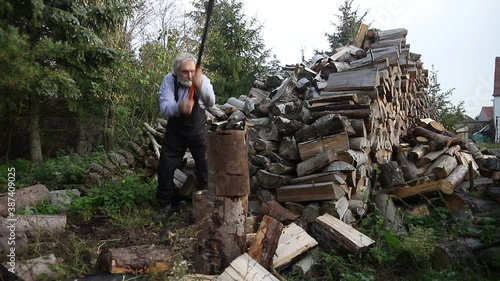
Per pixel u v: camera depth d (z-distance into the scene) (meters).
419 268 3.33
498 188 4.77
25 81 7.23
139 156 6.11
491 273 3.25
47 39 8.36
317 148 4.14
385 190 4.75
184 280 2.65
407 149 5.92
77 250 3.10
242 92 15.52
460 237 3.80
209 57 15.65
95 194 4.84
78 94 9.22
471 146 7.82
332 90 5.02
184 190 4.69
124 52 10.65
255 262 2.82
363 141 4.32
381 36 6.89
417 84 9.16
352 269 3.34
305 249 3.30
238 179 2.89
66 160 7.70
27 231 3.32
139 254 2.82
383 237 3.84
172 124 4.19
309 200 3.97
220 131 2.88
